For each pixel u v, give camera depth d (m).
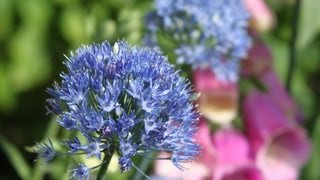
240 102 0.37
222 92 0.35
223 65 0.34
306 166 0.47
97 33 0.38
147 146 0.22
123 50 0.23
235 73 0.34
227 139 0.36
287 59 0.52
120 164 0.22
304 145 0.37
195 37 0.34
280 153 0.37
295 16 0.40
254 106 0.37
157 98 0.22
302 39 0.41
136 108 0.22
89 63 0.22
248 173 0.37
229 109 0.35
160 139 0.22
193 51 0.33
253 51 0.37
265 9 0.38
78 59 0.23
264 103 0.37
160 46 0.34
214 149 0.35
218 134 0.36
